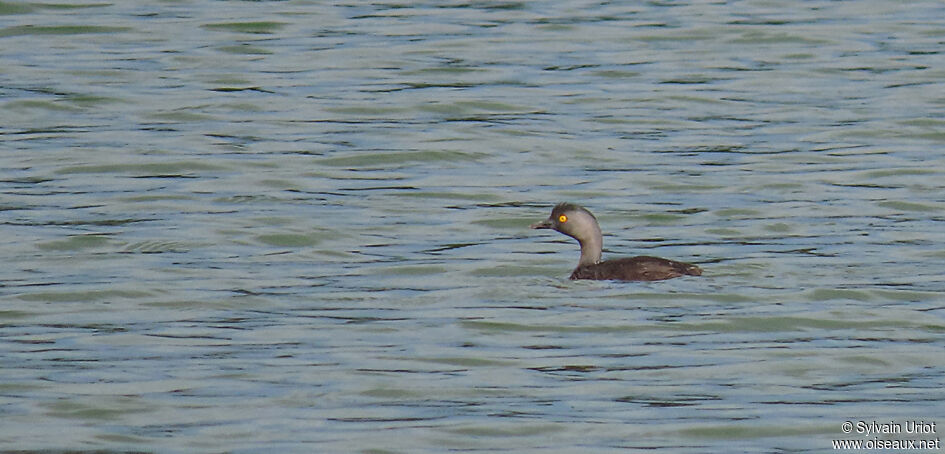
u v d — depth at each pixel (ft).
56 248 74.43
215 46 121.49
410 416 52.60
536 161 93.45
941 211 81.30
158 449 49.55
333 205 83.46
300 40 123.85
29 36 123.54
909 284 67.31
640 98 107.86
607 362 57.88
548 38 124.98
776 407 53.52
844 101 106.73
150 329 61.98
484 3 137.80
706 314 63.16
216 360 58.13
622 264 68.39
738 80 112.68
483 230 78.84
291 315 63.77
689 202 83.92
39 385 55.36
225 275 69.87
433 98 107.65
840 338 60.49
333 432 51.03
